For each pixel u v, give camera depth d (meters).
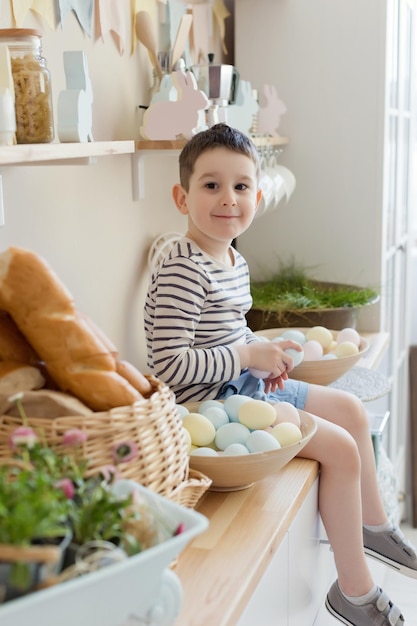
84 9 1.48
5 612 0.62
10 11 1.25
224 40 2.37
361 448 1.56
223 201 1.49
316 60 2.28
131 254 1.78
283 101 2.32
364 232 2.32
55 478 0.77
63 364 0.92
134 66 1.74
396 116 2.46
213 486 1.22
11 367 0.91
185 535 0.73
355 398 1.56
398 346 2.84
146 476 0.90
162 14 1.86
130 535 0.76
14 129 1.05
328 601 1.48
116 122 1.66
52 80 1.39
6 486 0.69
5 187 1.27
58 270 1.45
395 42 2.37
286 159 2.36
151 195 1.88
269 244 2.40
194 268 1.48
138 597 0.74
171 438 0.95
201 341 1.50
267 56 2.31
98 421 0.88
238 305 1.55
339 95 2.28
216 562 1.02
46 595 0.64
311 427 1.31
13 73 1.12
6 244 1.28
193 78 1.59
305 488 1.27
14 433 0.77
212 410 1.30
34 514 0.66
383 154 2.27
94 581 0.67
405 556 1.61
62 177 1.45
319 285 2.34
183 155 1.55
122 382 0.93
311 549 1.40
